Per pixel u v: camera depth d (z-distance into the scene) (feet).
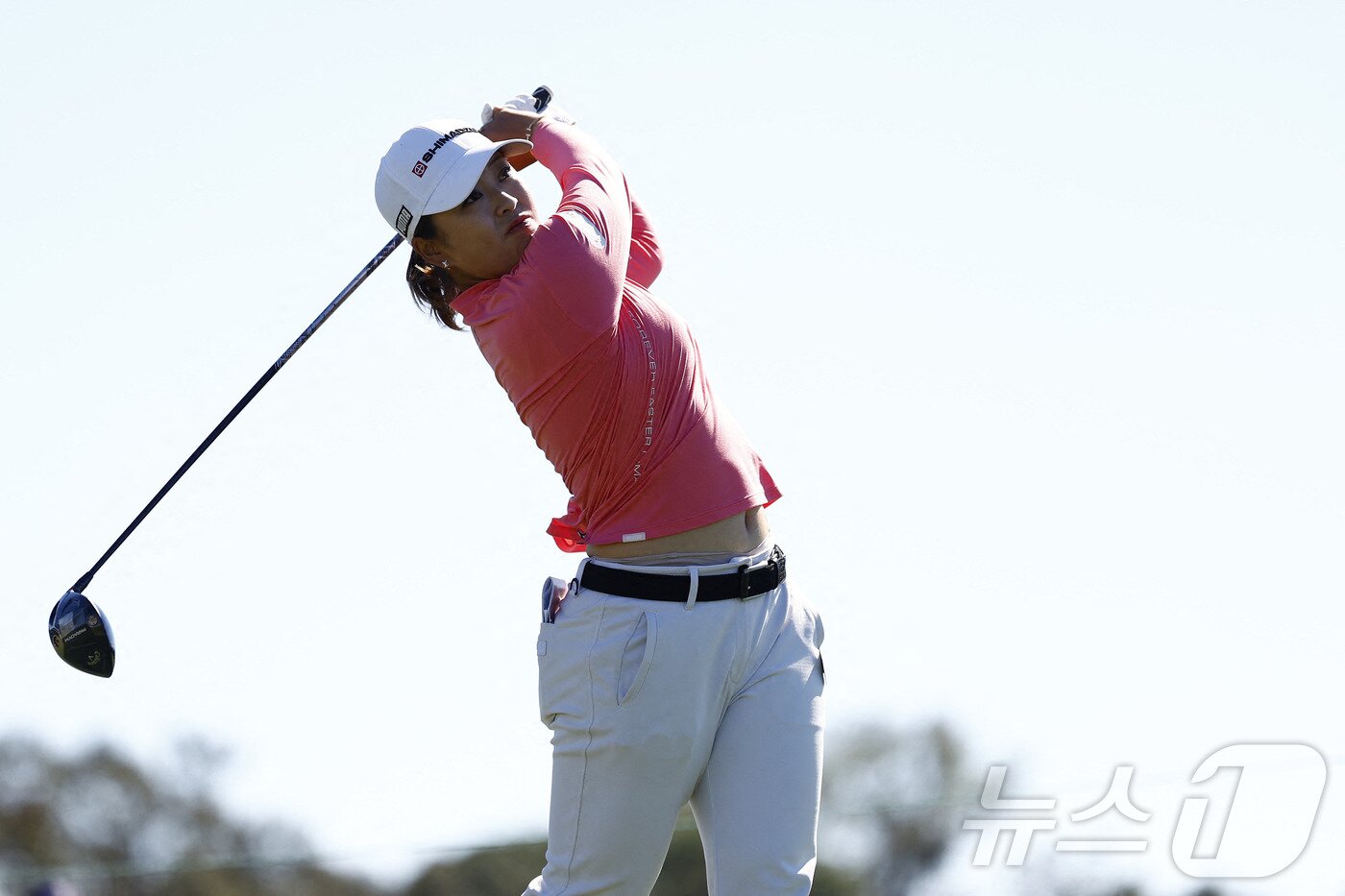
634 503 36.76
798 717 37.06
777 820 36.40
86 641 41.81
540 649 38.01
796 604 38.22
